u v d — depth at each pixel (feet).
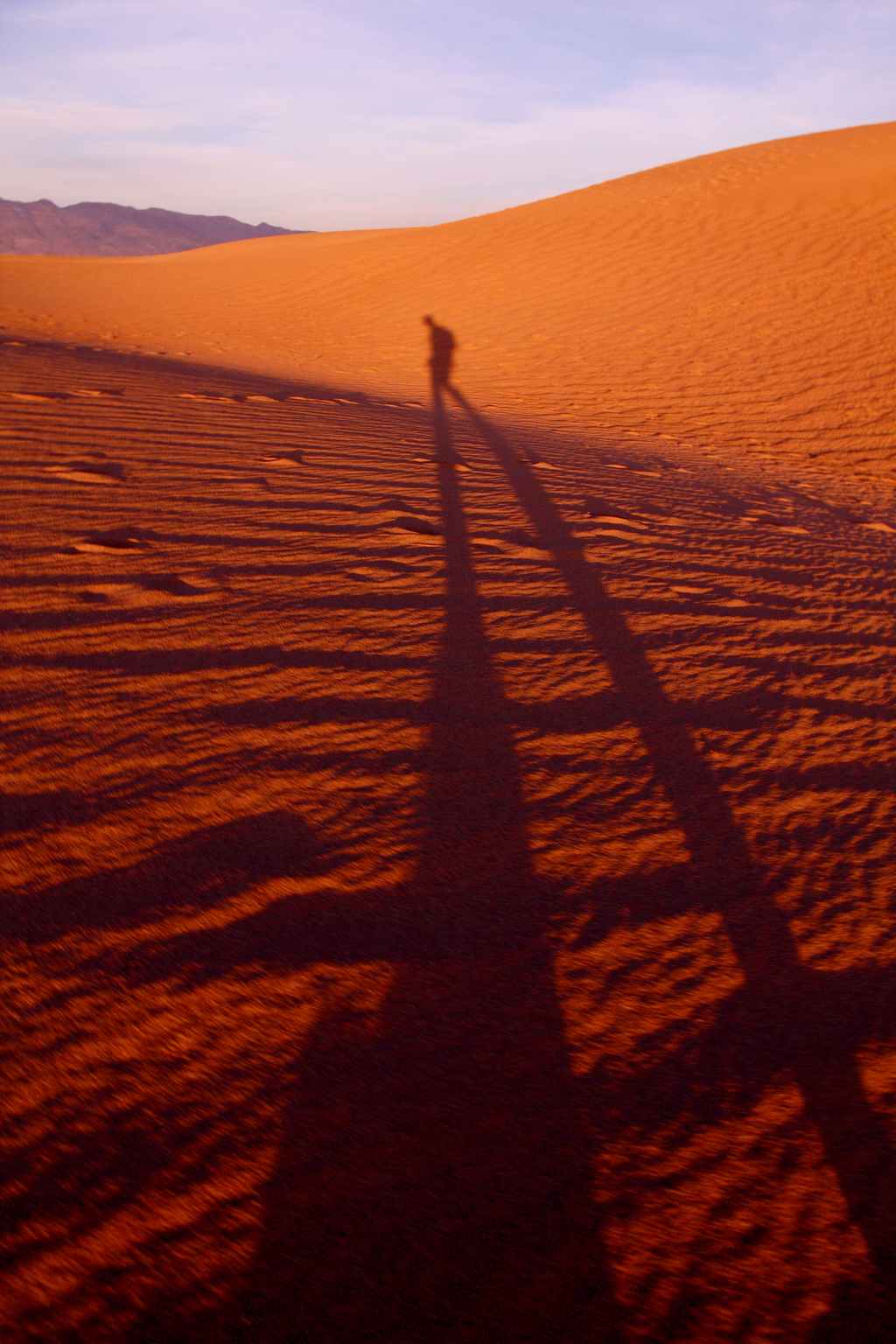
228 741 6.16
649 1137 3.55
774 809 6.05
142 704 6.53
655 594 10.44
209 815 5.32
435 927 4.59
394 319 47.32
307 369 34.09
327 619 8.56
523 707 7.19
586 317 43.96
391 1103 3.56
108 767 5.68
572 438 23.56
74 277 69.72
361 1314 2.81
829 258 46.57
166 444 14.87
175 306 54.44
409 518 12.42
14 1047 3.62
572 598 9.95
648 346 38.91
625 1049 3.96
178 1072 3.60
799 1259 3.15
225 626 8.09
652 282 47.91
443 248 61.87
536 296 48.42
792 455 26.02
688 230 55.93
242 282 61.36
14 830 4.94
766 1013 4.24
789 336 38.11
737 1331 2.90
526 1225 3.15
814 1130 3.65
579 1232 3.15
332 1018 3.95
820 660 8.89
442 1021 4.00
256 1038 3.80
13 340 28.30
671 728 7.07
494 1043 3.91
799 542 14.28
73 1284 2.81
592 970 4.41
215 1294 2.82
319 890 4.77
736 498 17.83
